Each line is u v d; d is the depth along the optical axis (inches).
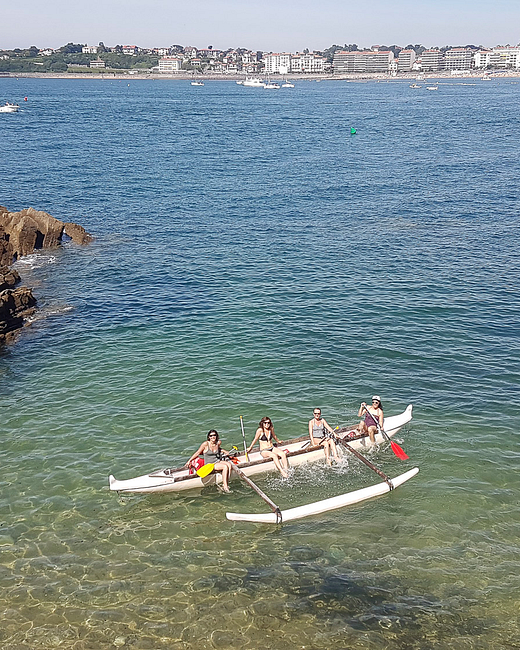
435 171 2449.6
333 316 1043.3
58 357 901.2
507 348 925.8
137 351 918.4
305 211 1803.6
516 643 441.4
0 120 4586.6
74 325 1015.6
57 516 573.0
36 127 4121.6
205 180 2285.9
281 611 467.8
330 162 2721.5
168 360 887.1
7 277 1154.0
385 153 3009.4
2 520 565.3
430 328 995.9
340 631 450.3
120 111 5757.9
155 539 547.2
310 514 580.1
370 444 685.9
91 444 685.9
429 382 826.2
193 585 493.4
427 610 469.4
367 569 511.2
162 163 2674.7
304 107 6505.9
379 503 596.4
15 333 979.3
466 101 7288.4
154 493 609.0
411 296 1130.7
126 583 494.6
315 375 842.8
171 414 746.8
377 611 467.8
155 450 676.1
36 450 674.2
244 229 1610.5
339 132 4037.9
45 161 2655.0
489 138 3646.7
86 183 2196.1
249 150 3137.3
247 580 498.6
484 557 523.2
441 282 1201.4
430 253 1386.6
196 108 6314.0
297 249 1428.4
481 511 581.6
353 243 1471.5
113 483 602.5
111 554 526.9
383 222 1667.1
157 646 437.7
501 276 1232.8
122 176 2342.5
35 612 466.0
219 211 1813.5
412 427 721.6
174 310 1078.4
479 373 850.1
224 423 727.7
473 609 470.6
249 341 948.6
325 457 660.7
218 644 439.5
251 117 5241.1
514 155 2881.4
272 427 660.7
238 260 1354.6
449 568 511.2
